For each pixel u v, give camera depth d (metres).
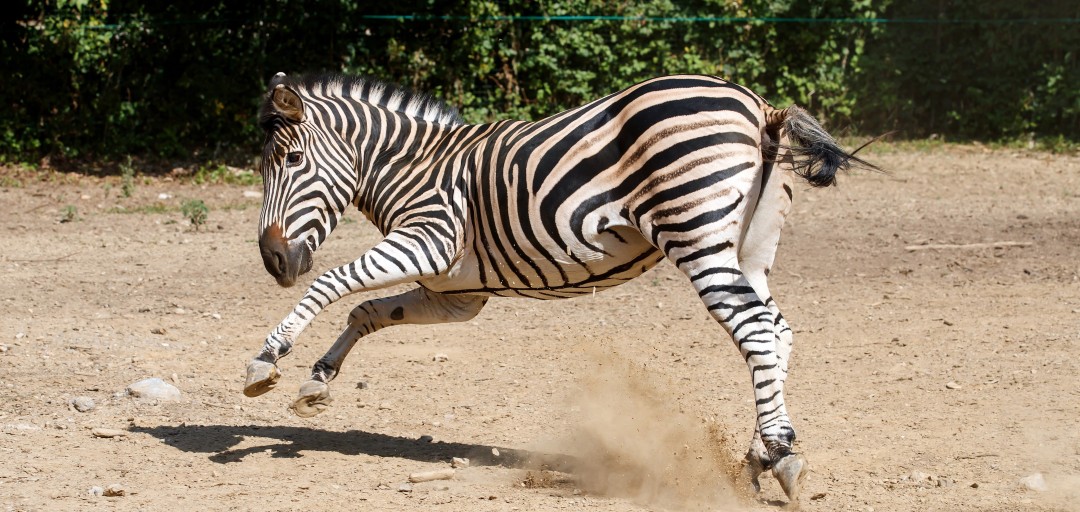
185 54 21.48
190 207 16.56
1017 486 6.53
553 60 23.06
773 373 6.11
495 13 22.58
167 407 8.45
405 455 7.42
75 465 6.97
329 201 7.34
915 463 7.08
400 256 6.86
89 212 17.62
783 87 24.94
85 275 13.39
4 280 12.98
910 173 21.39
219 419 8.23
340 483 6.74
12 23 20.48
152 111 21.67
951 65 25.30
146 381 8.76
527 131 6.77
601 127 6.41
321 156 7.30
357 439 7.80
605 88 23.94
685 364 9.84
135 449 7.38
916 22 25.19
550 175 6.52
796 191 19.77
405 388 9.19
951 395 8.70
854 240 15.45
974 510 6.10
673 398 8.74
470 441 7.77
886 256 14.43
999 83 24.94
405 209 7.18
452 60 22.52
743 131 6.20
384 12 22.25
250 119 21.92
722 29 24.52
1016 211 17.38
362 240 15.48
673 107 6.18
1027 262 13.80
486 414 8.45
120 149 21.16
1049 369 9.27
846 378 9.31
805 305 12.07
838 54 25.05
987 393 8.68
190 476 6.82
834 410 8.41
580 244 6.51
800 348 10.34
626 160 6.29
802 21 24.48
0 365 9.35
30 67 20.67
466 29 22.52
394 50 22.00
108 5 21.23
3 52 20.53
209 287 12.91
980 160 22.80
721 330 11.10
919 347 10.22
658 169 6.14
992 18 24.91
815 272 13.69
